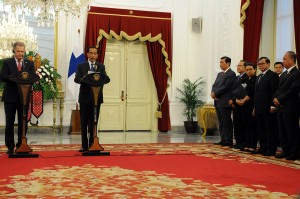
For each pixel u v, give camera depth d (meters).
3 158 6.03
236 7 10.71
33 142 8.52
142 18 11.97
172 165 5.56
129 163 5.68
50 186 4.08
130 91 12.30
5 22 10.08
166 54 12.16
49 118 11.05
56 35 11.23
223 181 4.48
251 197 3.73
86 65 6.59
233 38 10.75
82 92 6.62
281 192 3.95
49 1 8.23
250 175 4.88
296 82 6.00
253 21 9.93
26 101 6.13
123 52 12.23
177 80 12.40
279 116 6.30
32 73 6.34
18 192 3.79
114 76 12.16
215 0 11.41
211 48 11.63
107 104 12.10
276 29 9.80
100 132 11.72
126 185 4.17
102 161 5.83
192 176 4.75
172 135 11.00
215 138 10.16
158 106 12.22
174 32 12.39
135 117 12.34
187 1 12.49
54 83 10.62
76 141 8.80
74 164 5.52
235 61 10.63
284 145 6.36
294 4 8.48
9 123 6.40
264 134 6.81
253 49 9.88
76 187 4.05
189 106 12.11
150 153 6.80
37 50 11.08
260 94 6.65
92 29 11.46
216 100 8.17
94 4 11.63
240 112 7.39
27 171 4.93
